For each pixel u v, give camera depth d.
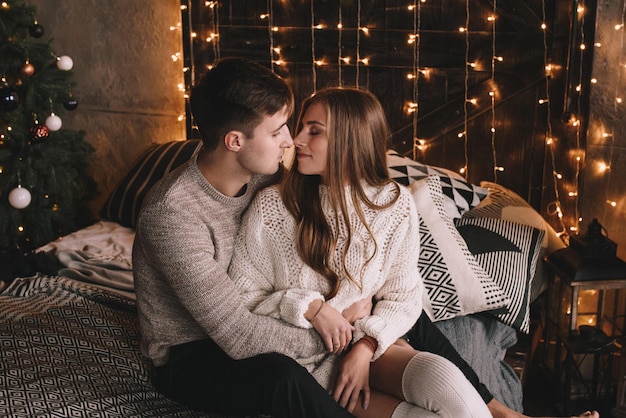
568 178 2.75
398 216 1.73
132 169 2.99
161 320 1.66
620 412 2.37
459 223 2.42
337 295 1.69
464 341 2.07
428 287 2.10
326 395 1.49
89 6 3.17
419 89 2.88
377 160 1.74
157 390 1.73
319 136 1.68
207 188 1.64
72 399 1.61
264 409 1.52
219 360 1.59
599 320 2.45
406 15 2.81
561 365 2.52
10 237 3.06
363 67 2.91
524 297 2.23
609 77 2.55
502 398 2.07
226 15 2.99
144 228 1.57
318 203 1.71
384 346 1.62
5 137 2.93
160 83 3.20
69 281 2.23
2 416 1.52
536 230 2.44
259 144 1.59
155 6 3.10
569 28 2.64
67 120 3.35
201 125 1.60
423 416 1.55
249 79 1.54
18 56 2.94
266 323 1.59
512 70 2.78
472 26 2.77
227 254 1.70
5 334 1.89
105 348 1.87
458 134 2.90
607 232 2.65
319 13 2.88
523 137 2.84
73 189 3.23
